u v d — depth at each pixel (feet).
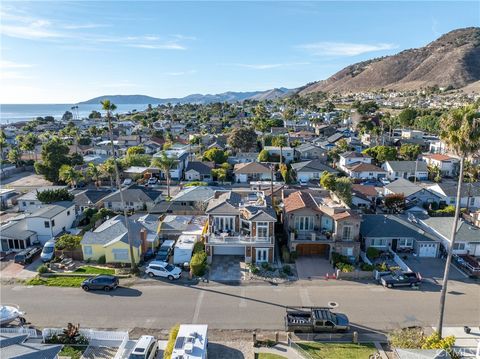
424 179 284.82
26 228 159.63
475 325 101.76
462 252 147.64
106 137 506.89
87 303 112.27
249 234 143.84
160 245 157.48
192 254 140.77
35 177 302.25
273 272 132.87
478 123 84.23
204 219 177.68
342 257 138.31
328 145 396.16
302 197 163.53
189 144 431.43
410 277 123.95
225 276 130.21
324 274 132.16
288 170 291.58
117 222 153.79
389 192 220.23
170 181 286.05
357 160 308.40
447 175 295.89
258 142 421.59
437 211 198.39
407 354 76.69
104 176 269.85
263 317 104.94
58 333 92.68
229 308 109.60
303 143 405.59
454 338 87.61
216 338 94.79
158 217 180.55
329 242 141.59
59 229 168.35
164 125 654.53
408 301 114.21
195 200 197.16
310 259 144.15
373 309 109.40
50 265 136.87
